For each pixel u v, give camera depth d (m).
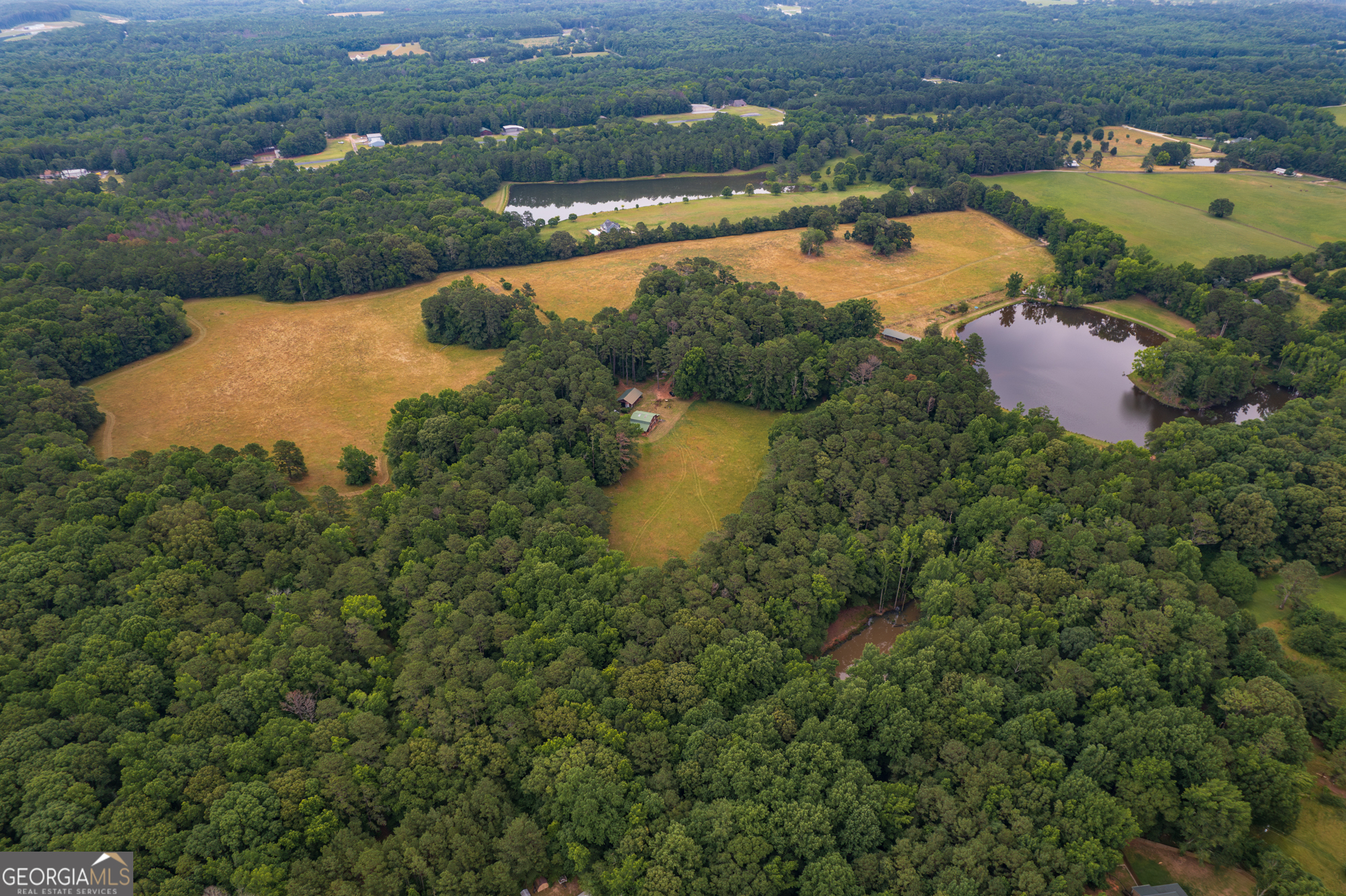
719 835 91.38
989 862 88.69
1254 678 110.94
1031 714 104.69
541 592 127.25
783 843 91.38
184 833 89.62
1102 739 101.50
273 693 107.25
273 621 121.12
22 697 103.31
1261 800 96.38
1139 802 94.38
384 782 98.12
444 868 89.19
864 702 107.31
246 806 91.25
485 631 119.62
